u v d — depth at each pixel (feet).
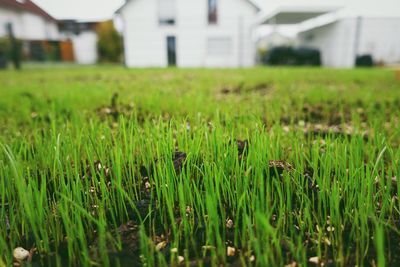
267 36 149.28
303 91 18.57
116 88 19.65
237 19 72.79
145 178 5.71
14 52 52.11
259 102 14.29
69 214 4.42
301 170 5.39
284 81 26.08
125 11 72.08
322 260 3.83
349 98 15.49
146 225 4.52
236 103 13.23
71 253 3.87
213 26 73.10
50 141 6.23
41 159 5.98
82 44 120.16
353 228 4.06
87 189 4.73
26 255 4.06
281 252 3.81
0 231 4.14
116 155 4.75
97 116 11.48
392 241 4.05
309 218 4.11
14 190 5.02
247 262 3.76
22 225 4.31
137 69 50.16
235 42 74.13
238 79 27.55
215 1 72.02
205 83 24.14
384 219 4.45
